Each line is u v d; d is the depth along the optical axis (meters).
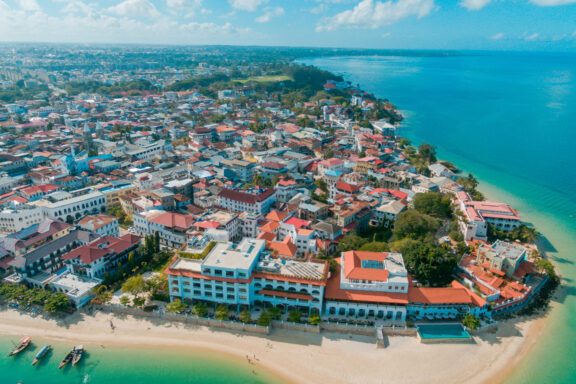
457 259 181.62
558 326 148.00
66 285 156.00
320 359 130.75
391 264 154.50
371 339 139.25
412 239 184.62
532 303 161.25
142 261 177.25
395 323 144.12
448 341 137.88
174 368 127.31
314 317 140.75
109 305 151.38
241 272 141.12
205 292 148.00
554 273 179.75
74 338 138.62
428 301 144.88
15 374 124.88
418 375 125.50
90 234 183.38
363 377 124.50
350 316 147.50
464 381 123.94
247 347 135.50
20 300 153.62
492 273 167.62
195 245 165.25
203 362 129.62
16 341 137.38
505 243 179.12
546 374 126.81
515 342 139.62
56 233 187.38
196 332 141.88
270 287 147.75
